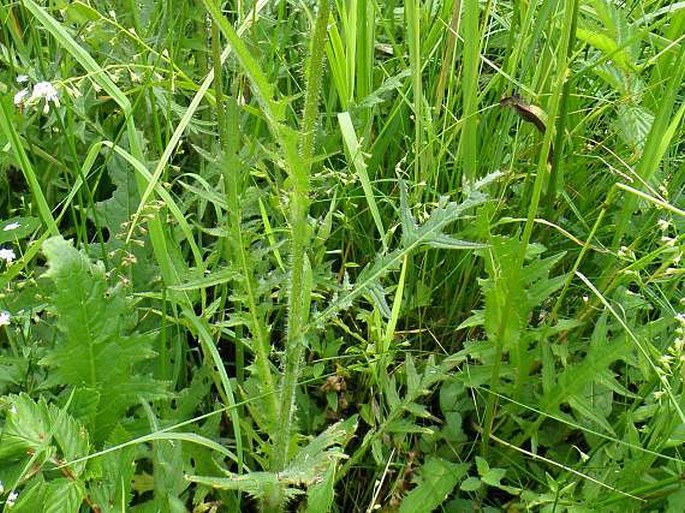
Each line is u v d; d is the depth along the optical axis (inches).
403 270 25.8
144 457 24.2
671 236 32.5
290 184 20.5
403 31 34.9
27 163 24.5
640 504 25.1
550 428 28.4
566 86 28.1
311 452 22.6
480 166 33.1
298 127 32.5
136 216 24.3
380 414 27.5
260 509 25.0
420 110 30.2
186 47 31.1
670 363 27.5
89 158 26.9
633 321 27.8
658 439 25.7
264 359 23.0
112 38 30.0
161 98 30.7
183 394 26.1
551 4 29.9
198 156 33.3
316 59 19.5
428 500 25.6
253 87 17.9
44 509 19.4
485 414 27.6
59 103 27.5
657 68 32.8
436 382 30.1
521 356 27.2
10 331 25.6
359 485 27.6
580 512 24.5
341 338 29.4
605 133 36.0
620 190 31.2
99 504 21.0
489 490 27.6
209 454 24.9
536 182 24.2
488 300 26.6
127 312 25.0
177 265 27.5
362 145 31.8
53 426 19.9
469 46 28.4
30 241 29.0
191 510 25.5
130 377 23.4
